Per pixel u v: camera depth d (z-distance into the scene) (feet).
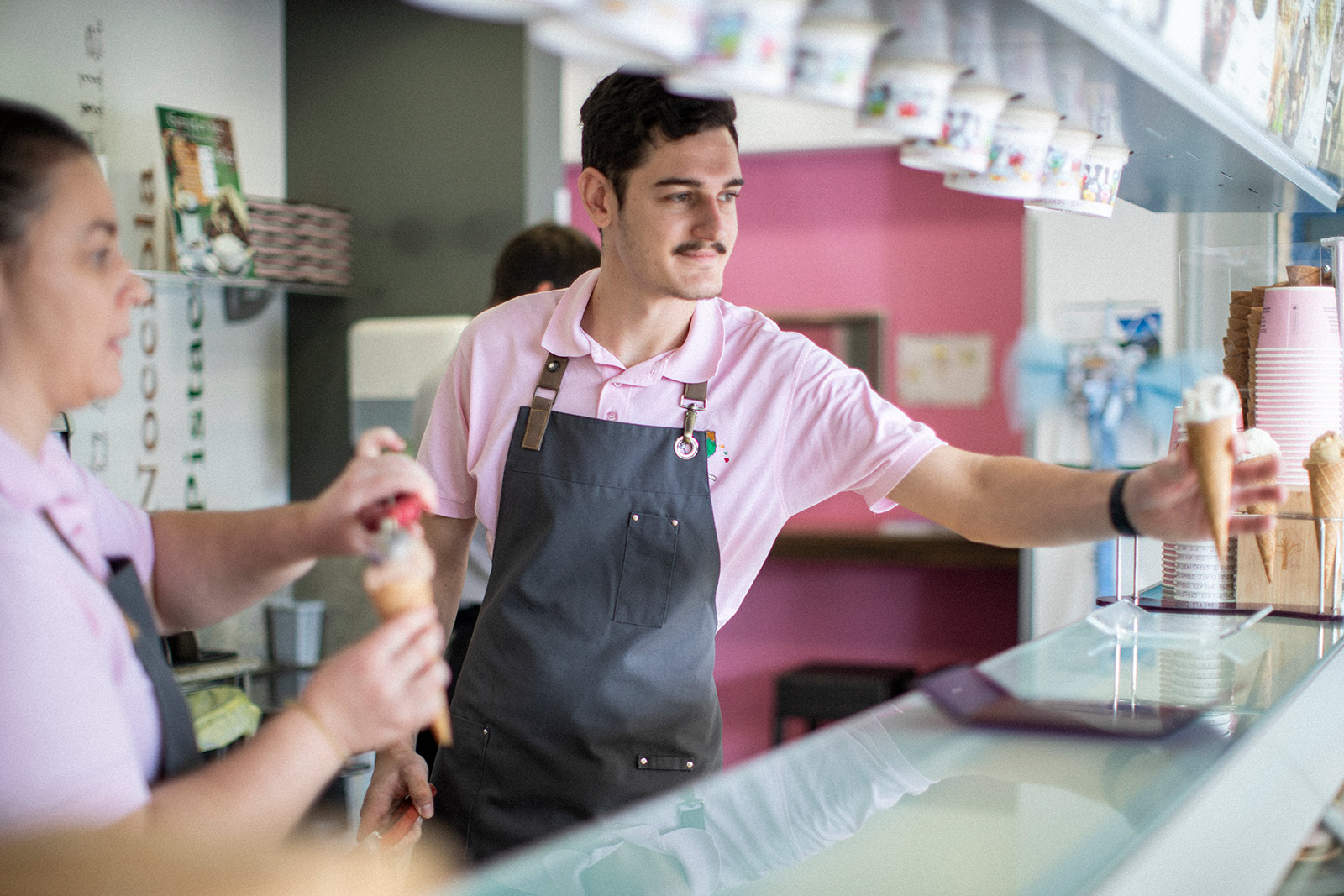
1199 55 4.20
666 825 3.28
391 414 13.07
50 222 3.15
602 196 5.82
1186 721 4.21
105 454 12.27
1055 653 5.36
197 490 13.23
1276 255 6.63
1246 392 6.47
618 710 5.72
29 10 11.58
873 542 16.93
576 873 2.93
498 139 13.26
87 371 3.27
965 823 3.26
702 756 5.83
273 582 4.17
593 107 5.60
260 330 13.98
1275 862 3.43
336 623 13.05
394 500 3.85
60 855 2.47
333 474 14.10
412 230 13.74
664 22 2.81
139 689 3.43
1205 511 4.08
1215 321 6.82
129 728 3.14
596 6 2.72
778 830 3.19
